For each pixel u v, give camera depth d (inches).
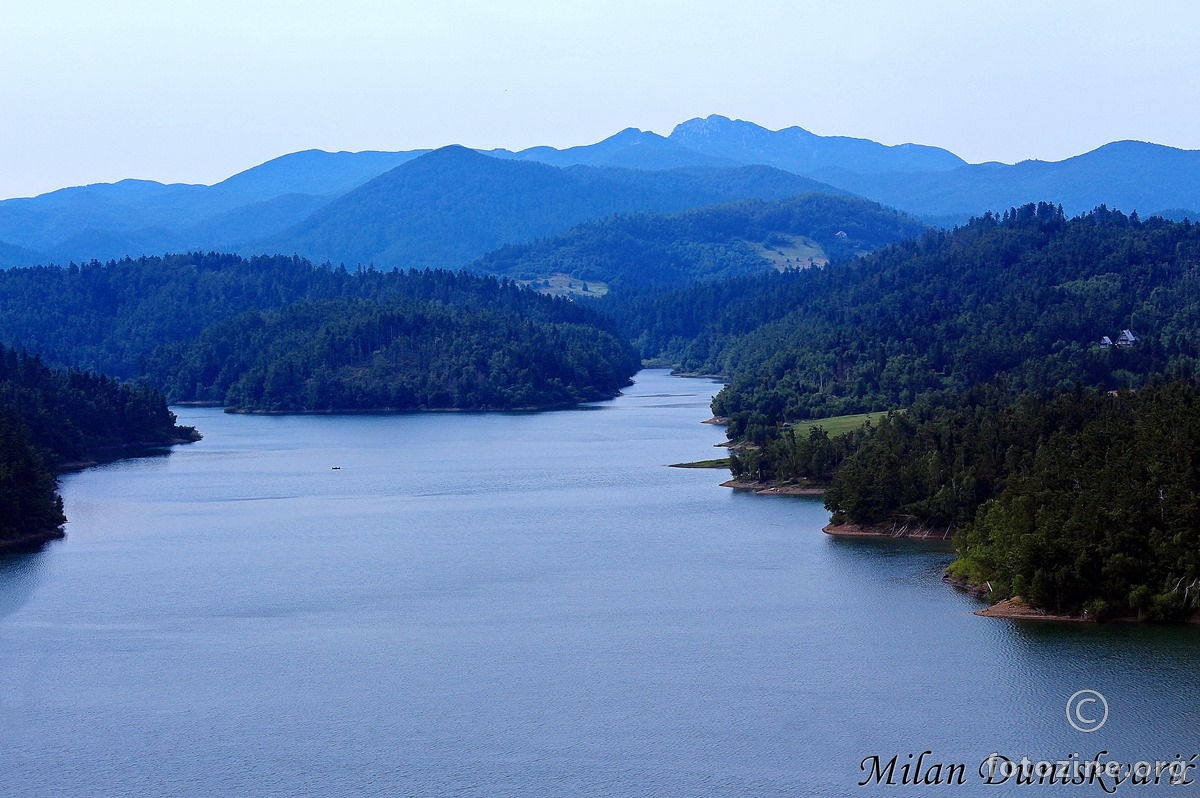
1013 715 4480.8
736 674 4963.1
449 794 4003.4
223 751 4352.9
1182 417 6269.7
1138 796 3912.4
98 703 4808.1
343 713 4662.9
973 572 6067.9
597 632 5580.7
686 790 3993.6
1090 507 5570.9
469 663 5187.0
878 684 4805.6
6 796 4037.9
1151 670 4820.4
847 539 7539.4
